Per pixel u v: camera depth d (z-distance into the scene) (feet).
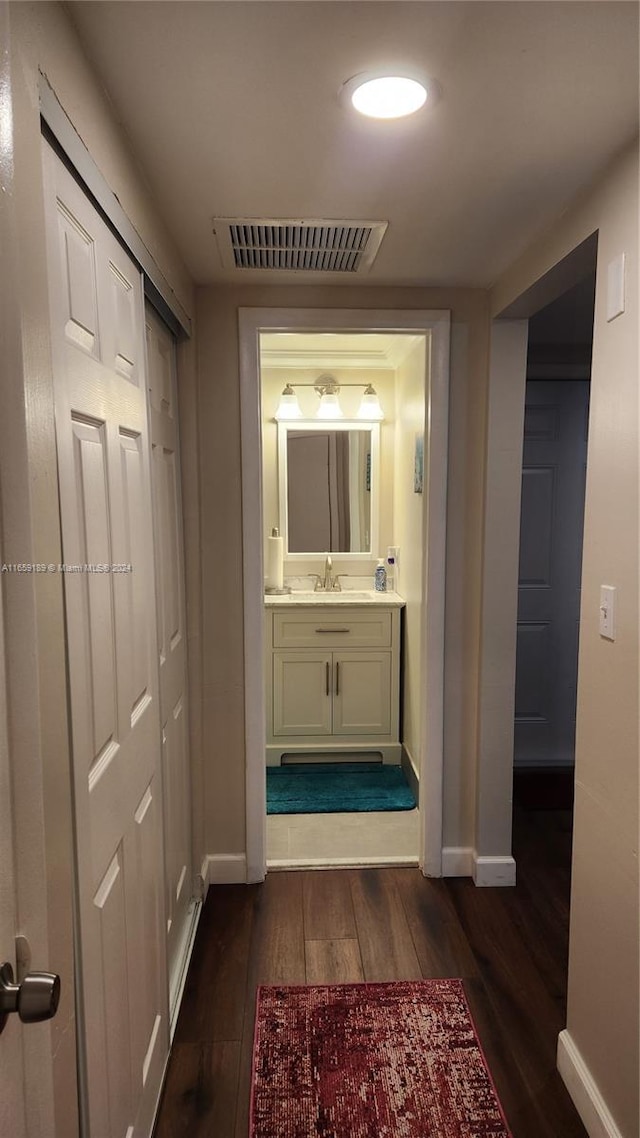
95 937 3.59
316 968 6.75
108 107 3.99
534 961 6.86
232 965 6.81
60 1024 3.07
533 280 6.35
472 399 7.91
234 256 6.70
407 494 11.57
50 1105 2.39
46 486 2.88
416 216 5.78
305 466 12.86
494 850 8.27
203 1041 5.82
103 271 3.92
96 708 3.66
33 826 2.26
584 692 5.14
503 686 8.10
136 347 4.74
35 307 2.73
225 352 7.64
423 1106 5.21
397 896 8.04
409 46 3.58
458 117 4.26
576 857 5.29
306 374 12.78
